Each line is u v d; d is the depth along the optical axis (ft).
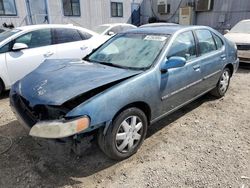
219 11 54.90
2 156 9.70
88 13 58.49
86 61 11.73
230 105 15.06
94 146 10.15
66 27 19.61
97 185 8.20
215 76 14.46
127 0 66.18
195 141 10.85
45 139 8.38
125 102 8.65
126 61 10.83
